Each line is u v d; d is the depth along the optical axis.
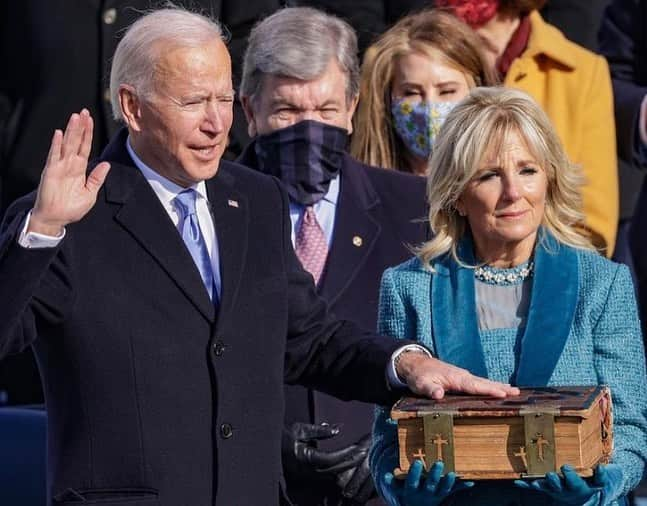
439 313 18.11
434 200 18.09
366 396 17.81
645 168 26.27
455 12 25.12
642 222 26.92
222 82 16.84
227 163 18.30
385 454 17.70
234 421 16.92
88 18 25.56
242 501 16.91
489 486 17.33
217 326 16.95
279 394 17.44
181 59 16.66
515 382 17.73
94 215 16.94
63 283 16.48
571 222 18.42
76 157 15.83
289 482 20.33
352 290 20.89
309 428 20.16
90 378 16.56
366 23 26.81
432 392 16.84
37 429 20.73
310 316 18.12
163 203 17.33
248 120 21.73
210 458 16.81
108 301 16.67
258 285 17.45
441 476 16.16
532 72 25.25
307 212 21.23
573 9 27.50
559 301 17.84
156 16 17.00
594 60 25.58
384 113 23.52
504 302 18.14
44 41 25.59
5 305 15.72
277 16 21.36
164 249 16.97
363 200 21.38
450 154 17.89
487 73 23.41
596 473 15.98
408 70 23.17
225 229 17.45
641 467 17.58
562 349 17.67
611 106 25.50
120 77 16.98
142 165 17.33
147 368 16.62
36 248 15.73
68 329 16.58
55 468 16.72
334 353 18.03
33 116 25.62
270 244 17.78
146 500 16.50
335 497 20.28
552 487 15.88
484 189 17.70
